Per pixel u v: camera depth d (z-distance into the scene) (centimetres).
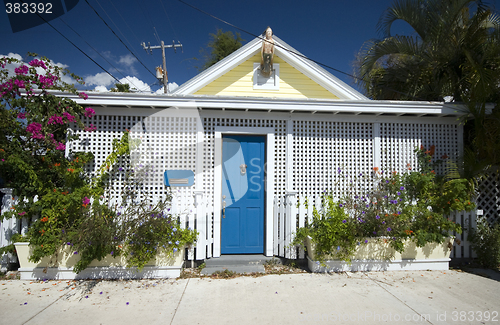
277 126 580
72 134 532
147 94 512
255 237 556
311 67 743
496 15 621
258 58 760
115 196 532
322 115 582
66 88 495
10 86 469
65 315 347
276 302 382
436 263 507
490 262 510
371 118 591
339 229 476
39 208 448
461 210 524
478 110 549
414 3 736
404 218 499
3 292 407
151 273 461
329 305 374
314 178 580
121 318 341
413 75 784
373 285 437
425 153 589
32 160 468
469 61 584
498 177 595
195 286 432
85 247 411
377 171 583
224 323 331
